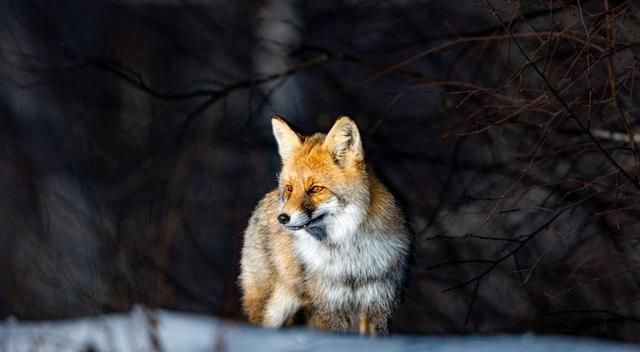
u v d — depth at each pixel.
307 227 9.40
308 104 20.28
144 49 25.16
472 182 15.88
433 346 7.16
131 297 7.97
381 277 9.66
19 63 21.02
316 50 14.68
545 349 7.03
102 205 15.84
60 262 10.12
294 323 10.19
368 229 9.58
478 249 16.89
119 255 8.18
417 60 18.92
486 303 16.73
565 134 11.85
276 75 14.73
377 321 9.79
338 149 9.49
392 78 19.61
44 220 14.85
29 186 17.86
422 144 17.08
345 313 9.75
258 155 16.44
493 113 11.15
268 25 19.95
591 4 11.94
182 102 21.19
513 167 14.70
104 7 25.39
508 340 7.42
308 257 9.65
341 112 19.50
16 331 8.00
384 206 9.78
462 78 15.15
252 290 10.38
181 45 24.27
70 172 19.62
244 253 10.58
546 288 15.23
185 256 19.70
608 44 9.95
